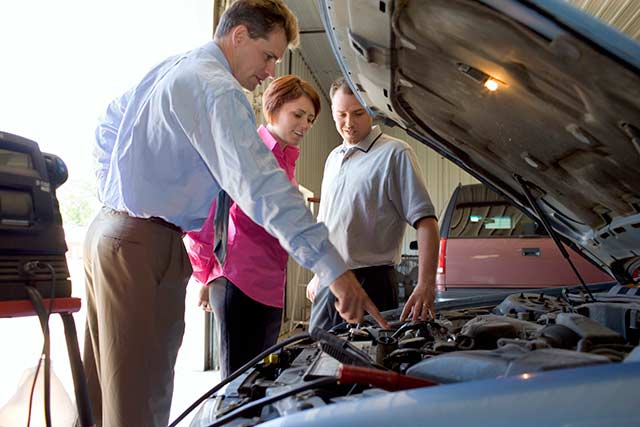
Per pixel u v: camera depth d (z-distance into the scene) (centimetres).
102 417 153
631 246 158
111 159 150
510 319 136
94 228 150
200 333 416
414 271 709
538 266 374
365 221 208
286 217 114
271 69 160
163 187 140
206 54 144
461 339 122
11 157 129
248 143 120
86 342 170
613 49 83
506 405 60
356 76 150
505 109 131
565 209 170
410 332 136
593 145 122
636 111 96
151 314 140
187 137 136
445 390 64
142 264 139
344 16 117
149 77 150
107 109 169
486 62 114
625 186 134
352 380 79
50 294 132
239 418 86
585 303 154
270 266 201
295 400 82
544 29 88
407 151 204
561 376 63
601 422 57
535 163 151
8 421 149
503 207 396
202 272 201
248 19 149
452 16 100
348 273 114
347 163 221
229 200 170
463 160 176
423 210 194
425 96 147
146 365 139
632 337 129
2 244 123
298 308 679
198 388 368
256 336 198
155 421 141
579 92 103
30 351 297
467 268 386
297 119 209
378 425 62
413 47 121
